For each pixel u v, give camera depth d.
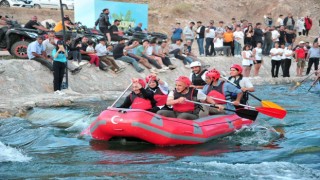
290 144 10.30
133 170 8.24
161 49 21.38
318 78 20.02
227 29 25.55
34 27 18.98
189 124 10.20
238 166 8.45
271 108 11.57
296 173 8.03
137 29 23.23
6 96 15.66
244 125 11.84
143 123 9.77
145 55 20.66
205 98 10.95
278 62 24.48
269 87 21.80
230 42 25.58
